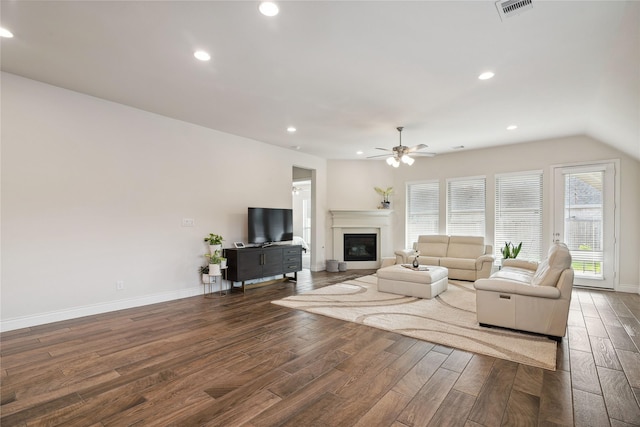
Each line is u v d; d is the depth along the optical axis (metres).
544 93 3.78
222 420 1.90
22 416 1.93
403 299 4.71
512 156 6.39
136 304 4.35
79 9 2.27
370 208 8.03
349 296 4.91
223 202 5.47
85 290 3.90
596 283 5.49
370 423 1.87
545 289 3.15
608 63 3.02
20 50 2.87
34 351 2.87
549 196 5.97
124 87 3.68
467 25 2.47
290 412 1.98
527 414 1.95
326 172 7.92
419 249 7.11
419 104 4.15
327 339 3.18
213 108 4.35
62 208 3.72
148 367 2.58
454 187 7.15
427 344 3.05
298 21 2.42
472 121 4.86
